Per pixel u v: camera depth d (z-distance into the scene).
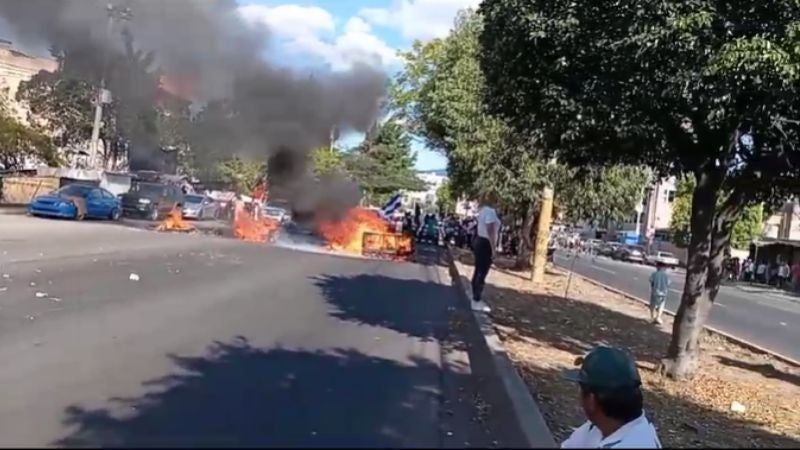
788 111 8.49
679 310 10.36
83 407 5.87
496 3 9.59
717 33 7.96
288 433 5.44
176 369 7.24
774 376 11.19
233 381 6.92
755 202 11.38
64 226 24.09
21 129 35.84
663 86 8.51
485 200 22.73
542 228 22.53
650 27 7.95
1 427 5.30
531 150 17.17
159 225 30.77
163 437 5.20
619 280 31.34
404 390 7.16
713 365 11.65
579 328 13.57
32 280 12.10
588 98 8.99
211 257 19.00
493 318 13.05
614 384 4.33
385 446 5.36
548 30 8.94
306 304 12.46
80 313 9.71
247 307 11.49
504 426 5.84
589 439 4.36
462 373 8.23
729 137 9.34
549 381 8.47
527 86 9.83
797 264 49.78
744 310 25.39
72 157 41.62
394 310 12.79
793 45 7.48
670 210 81.50
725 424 7.89
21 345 7.79
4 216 26.20
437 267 24.78
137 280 13.27
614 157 10.67
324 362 8.08
